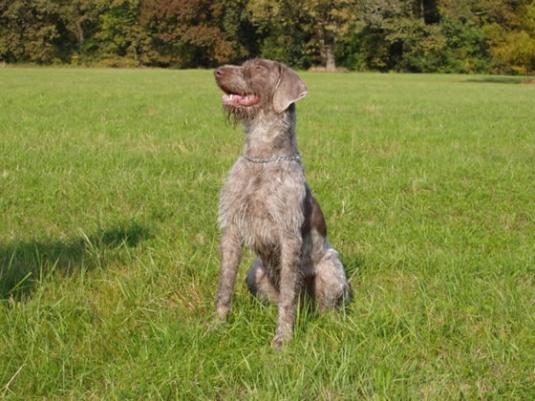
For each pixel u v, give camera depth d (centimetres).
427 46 6091
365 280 544
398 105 2241
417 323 441
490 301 488
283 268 442
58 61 6694
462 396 365
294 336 430
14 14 6347
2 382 360
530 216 776
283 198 442
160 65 6869
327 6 5797
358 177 962
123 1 6525
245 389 367
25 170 908
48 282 489
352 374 375
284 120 459
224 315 453
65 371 371
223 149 1177
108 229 640
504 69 6172
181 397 352
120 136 1302
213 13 6519
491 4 5991
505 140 1395
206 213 727
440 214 786
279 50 6481
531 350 415
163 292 491
